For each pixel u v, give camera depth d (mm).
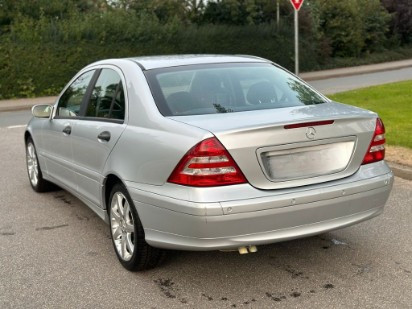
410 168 6953
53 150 5879
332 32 30734
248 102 4355
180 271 4305
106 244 4965
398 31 34969
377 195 4074
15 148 10109
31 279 4227
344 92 15320
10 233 5312
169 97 4227
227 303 3762
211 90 4379
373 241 4852
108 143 4457
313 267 4324
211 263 4445
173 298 3859
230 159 3588
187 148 3621
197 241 3602
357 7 31234
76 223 5578
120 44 22938
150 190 3873
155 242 3895
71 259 4617
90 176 4863
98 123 4762
